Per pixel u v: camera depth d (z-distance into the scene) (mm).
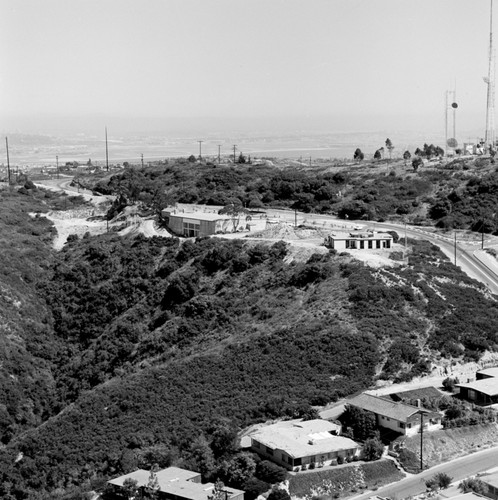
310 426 99188
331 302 132375
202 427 106688
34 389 142875
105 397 123625
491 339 125188
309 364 117875
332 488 89312
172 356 136250
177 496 86312
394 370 115250
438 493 87750
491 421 103000
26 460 113125
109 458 105062
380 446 94812
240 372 119812
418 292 134250
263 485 88188
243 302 144500
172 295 154500
